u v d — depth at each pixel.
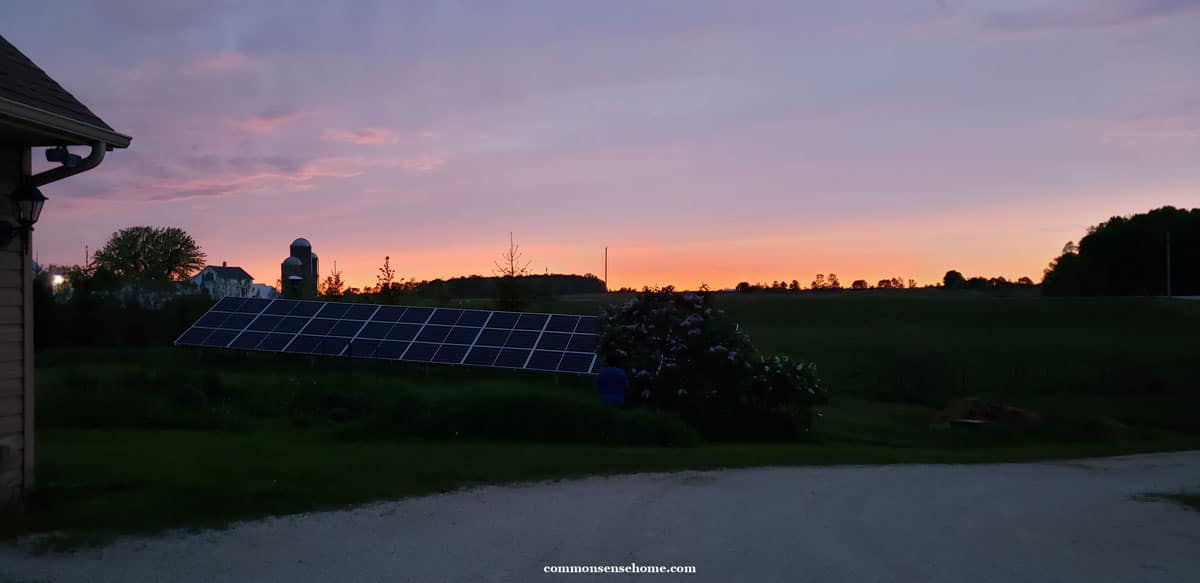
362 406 16.34
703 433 18.44
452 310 25.47
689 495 9.83
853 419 23.50
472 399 15.71
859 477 11.77
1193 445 19.45
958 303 60.41
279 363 23.52
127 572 6.31
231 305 26.88
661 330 19.59
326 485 9.64
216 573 6.32
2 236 8.34
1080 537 7.97
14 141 8.69
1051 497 10.41
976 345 42.28
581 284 68.94
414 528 7.84
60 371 20.17
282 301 27.00
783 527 8.10
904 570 6.62
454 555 6.90
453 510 8.67
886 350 39.53
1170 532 8.28
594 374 20.75
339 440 14.12
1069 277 86.50
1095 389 32.59
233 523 7.88
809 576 6.41
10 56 8.62
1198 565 6.95
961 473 12.67
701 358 19.11
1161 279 84.00
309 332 24.59
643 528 7.97
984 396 30.19
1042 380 33.84
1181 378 33.94
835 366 35.69
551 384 21.12
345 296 34.94
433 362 22.33
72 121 8.42
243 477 9.87
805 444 18.08
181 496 8.77
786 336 46.66
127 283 31.00
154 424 14.78
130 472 10.04
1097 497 10.52
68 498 8.70
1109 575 6.61
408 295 35.44
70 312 28.56
